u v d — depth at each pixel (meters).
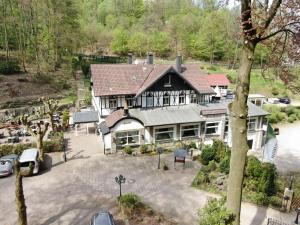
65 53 67.31
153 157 30.45
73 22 64.62
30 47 58.66
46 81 53.31
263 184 22.44
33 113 42.97
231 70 76.12
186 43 83.88
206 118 33.84
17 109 42.06
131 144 32.16
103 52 91.44
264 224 18.91
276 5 9.93
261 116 35.41
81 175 26.25
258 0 10.66
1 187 23.98
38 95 48.34
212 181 24.36
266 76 16.80
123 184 24.59
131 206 20.16
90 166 28.20
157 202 21.67
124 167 28.06
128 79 36.31
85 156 30.62
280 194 22.89
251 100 49.12
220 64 83.12
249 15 10.37
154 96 35.41
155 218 19.34
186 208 20.86
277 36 12.49
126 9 112.12
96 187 24.03
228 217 11.81
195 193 23.16
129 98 35.06
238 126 11.41
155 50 84.44
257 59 67.38
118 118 31.19
